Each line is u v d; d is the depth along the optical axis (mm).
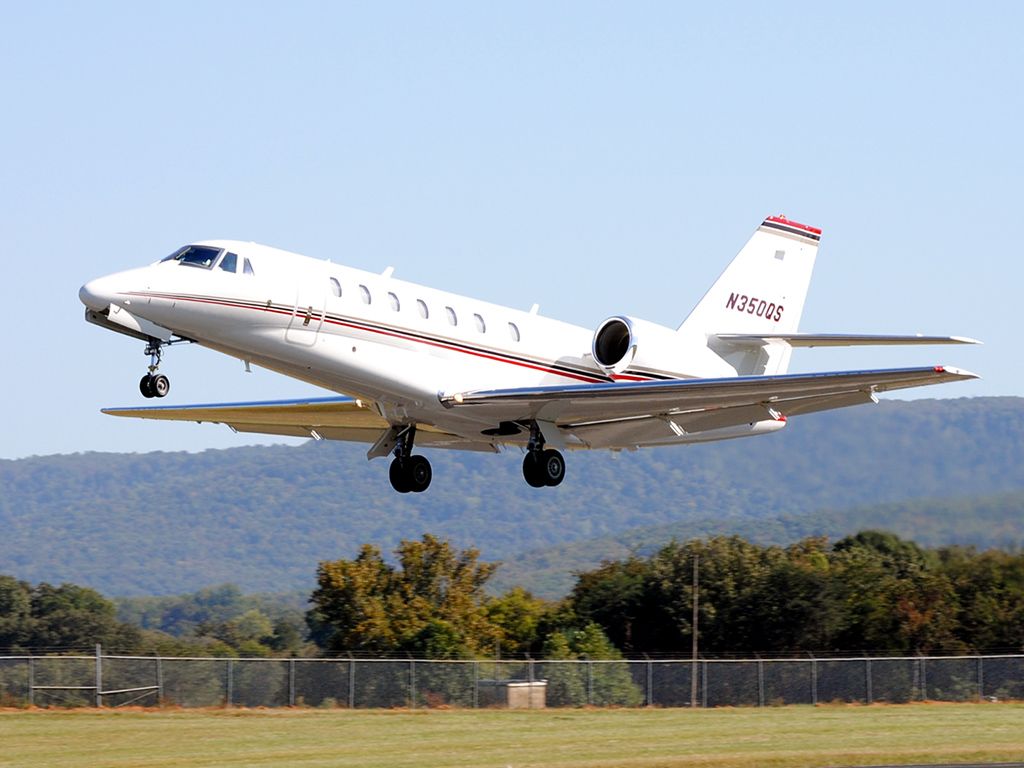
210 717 80938
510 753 59938
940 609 122562
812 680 97125
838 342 78000
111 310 62312
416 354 69875
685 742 65500
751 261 86625
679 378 78688
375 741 66125
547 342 75562
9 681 86750
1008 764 55656
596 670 94812
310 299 66375
